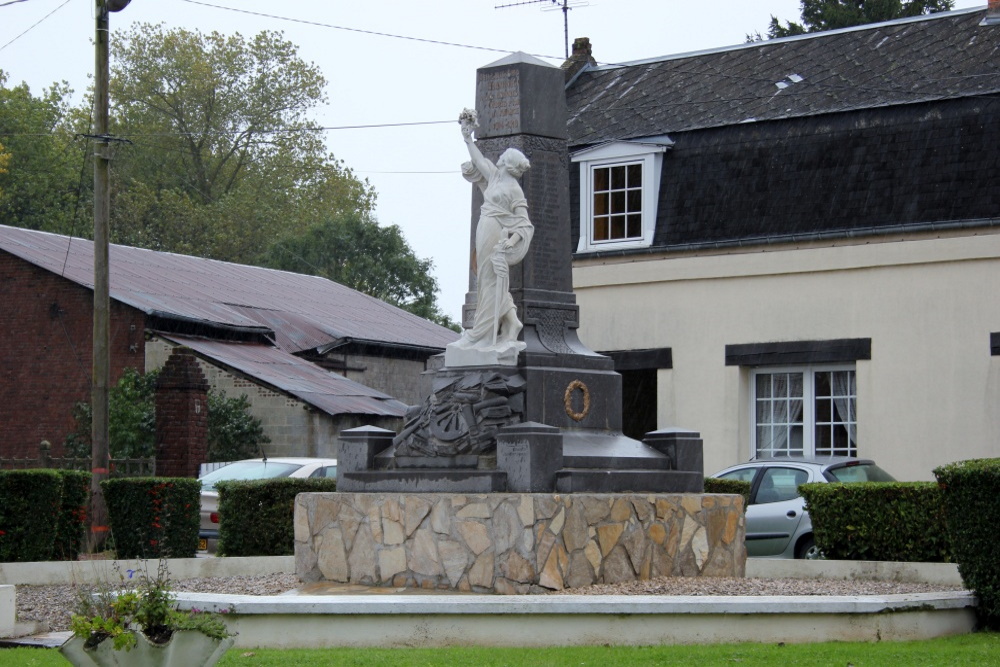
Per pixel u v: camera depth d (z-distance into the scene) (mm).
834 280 23641
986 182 22578
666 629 11062
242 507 17938
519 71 14297
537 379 13609
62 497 17641
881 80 24688
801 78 25672
